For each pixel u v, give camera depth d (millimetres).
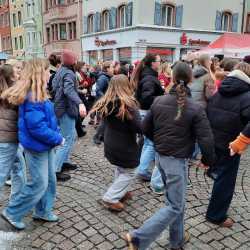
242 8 26766
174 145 2838
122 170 3861
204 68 4973
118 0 23812
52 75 5359
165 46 23516
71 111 4703
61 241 3316
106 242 3314
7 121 3297
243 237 3441
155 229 2857
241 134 2969
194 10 24359
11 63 4219
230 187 3518
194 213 3895
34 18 34344
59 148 4793
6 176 3400
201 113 2791
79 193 4395
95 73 9906
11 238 3326
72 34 29594
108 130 3812
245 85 3188
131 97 3650
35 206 3615
